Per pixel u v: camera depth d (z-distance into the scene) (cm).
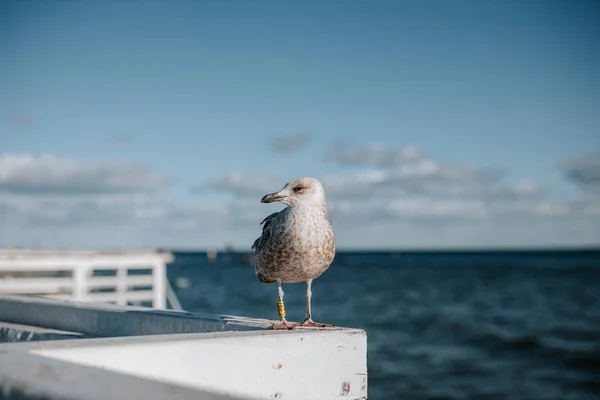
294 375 316
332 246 397
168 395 180
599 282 6538
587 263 13188
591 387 1725
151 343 273
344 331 335
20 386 184
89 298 1009
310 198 390
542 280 7044
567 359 2127
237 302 4419
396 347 2378
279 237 388
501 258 19000
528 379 1831
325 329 345
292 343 317
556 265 12088
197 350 285
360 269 11450
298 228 384
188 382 282
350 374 334
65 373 199
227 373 295
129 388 185
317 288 6009
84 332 484
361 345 339
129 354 266
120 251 1138
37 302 540
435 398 1598
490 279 7406
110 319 465
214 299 4659
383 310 3825
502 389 1697
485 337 2638
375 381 1792
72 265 999
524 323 3130
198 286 6431
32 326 541
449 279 7494
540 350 2306
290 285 6481
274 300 4547
